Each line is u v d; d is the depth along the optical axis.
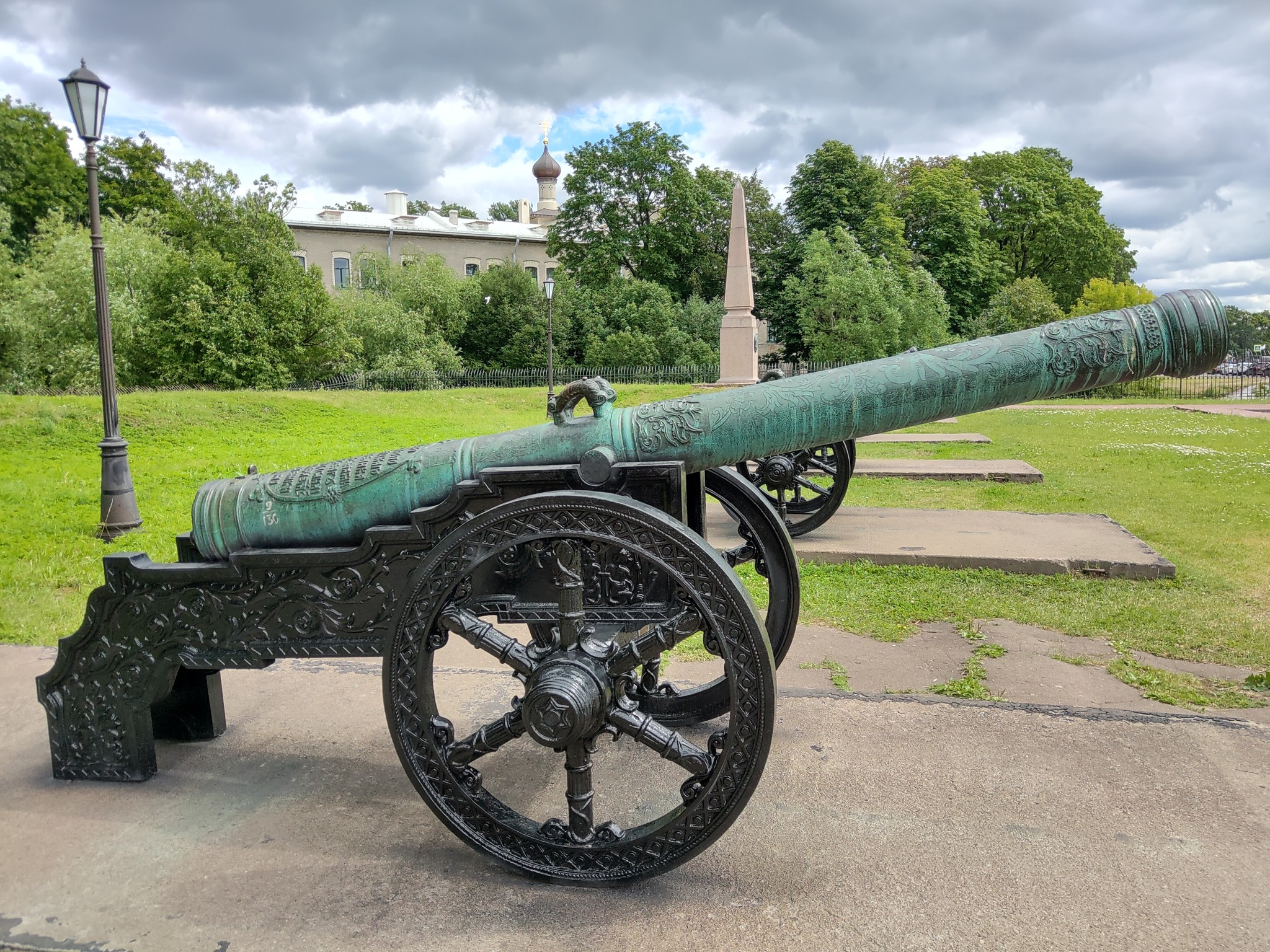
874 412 2.08
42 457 10.16
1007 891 1.90
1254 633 3.83
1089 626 3.97
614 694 1.96
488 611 2.14
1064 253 37.69
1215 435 13.04
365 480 2.23
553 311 34.00
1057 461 10.09
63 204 27.92
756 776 1.83
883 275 27.02
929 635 3.93
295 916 1.87
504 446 2.18
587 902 1.91
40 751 2.77
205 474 9.09
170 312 21.23
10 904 1.94
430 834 2.22
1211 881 1.93
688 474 2.26
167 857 2.12
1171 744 2.62
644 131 35.75
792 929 1.79
